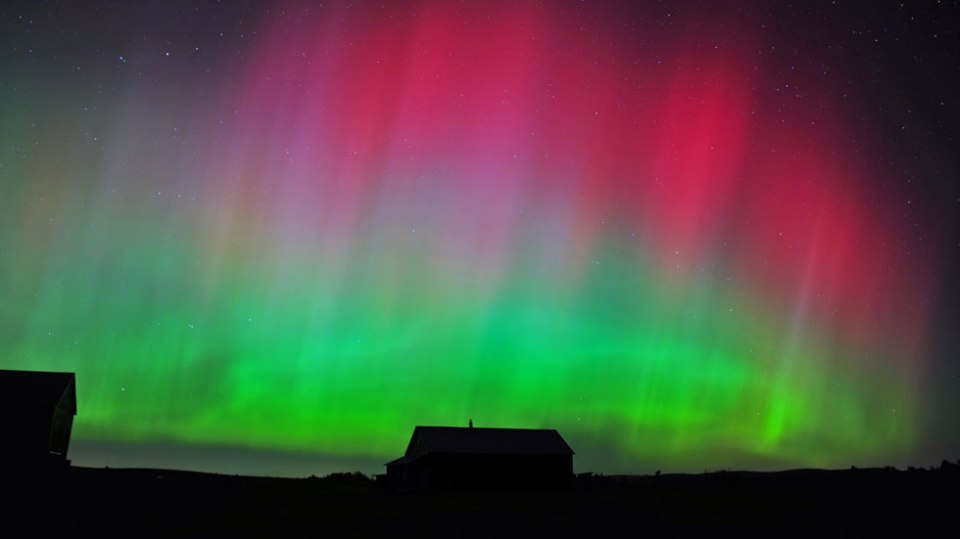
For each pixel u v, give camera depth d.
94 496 29.56
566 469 44.47
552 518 24.50
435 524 22.78
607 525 22.44
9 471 36.09
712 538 19.55
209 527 21.55
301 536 19.86
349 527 21.95
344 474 60.72
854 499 32.28
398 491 43.62
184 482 40.38
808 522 23.11
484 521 23.66
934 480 42.09
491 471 43.22
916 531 20.62
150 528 20.94
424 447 44.00
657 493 38.06
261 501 31.05
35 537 18.80
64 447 41.25
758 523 22.88
